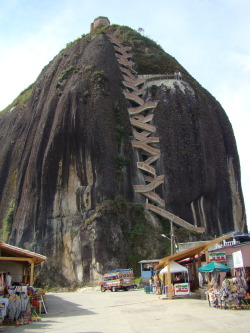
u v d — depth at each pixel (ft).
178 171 204.74
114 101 210.38
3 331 44.83
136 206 178.40
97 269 150.20
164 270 81.61
